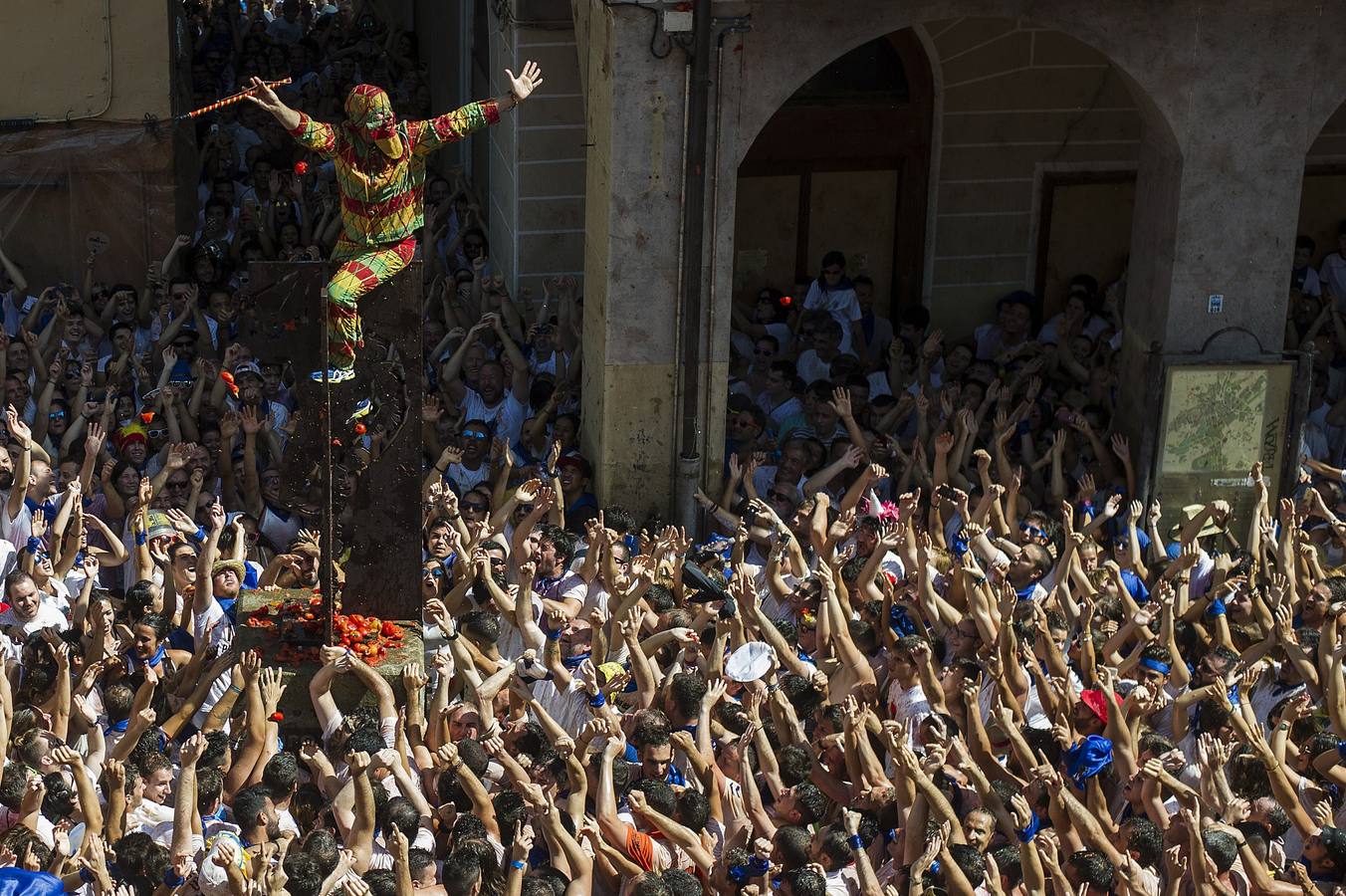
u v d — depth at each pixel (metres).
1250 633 17.02
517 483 20.14
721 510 20.06
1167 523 21.30
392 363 15.88
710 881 13.01
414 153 15.33
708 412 20.62
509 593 16.72
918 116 25.22
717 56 19.23
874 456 20.72
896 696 15.25
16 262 24.45
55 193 24.28
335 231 26.17
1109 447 21.88
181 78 26.34
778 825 13.62
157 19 23.88
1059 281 26.27
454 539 17.62
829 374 23.22
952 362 23.47
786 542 17.31
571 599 16.80
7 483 18.11
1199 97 20.11
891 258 26.02
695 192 19.61
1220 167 20.39
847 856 12.73
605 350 20.25
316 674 15.47
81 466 19.59
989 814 13.05
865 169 25.47
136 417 20.48
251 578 17.52
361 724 14.29
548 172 24.25
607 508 20.50
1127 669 15.78
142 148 24.25
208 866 11.83
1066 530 17.39
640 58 19.17
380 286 15.57
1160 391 20.88
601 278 20.30
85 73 23.81
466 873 11.98
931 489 20.36
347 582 16.39
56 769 13.42
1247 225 20.62
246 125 29.33
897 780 13.23
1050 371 23.86
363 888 11.66
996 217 25.83
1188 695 15.12
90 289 23.80
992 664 15.17
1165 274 20.88
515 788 13.72
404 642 16.12
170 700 15.03
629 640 14.96
